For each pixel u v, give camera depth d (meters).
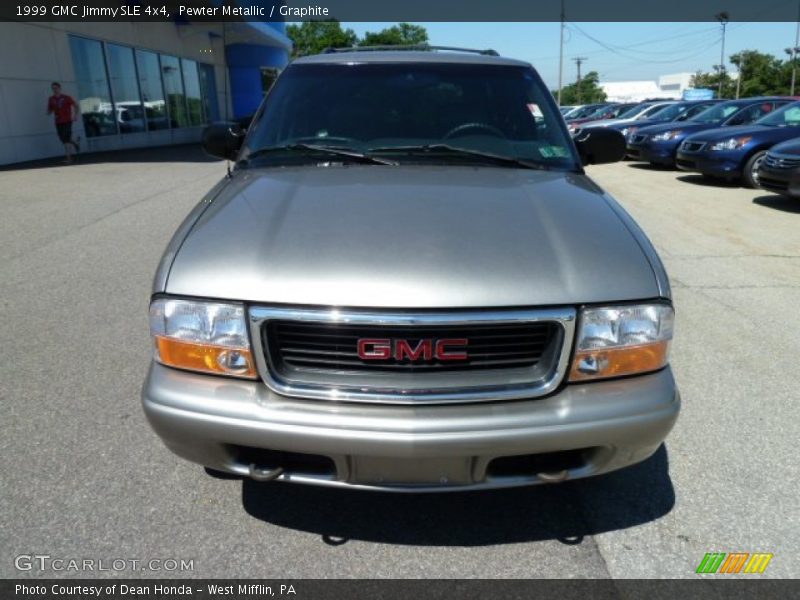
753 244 6.52
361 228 2.09
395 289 1.84
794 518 2.39
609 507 2.45
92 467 2.61
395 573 2.11
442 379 1.87
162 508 2.38
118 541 2.22
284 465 2.00
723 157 10.16
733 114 12.26
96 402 3.12
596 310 1.92
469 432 1.84
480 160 2.88
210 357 1.92
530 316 1.87
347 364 1.87
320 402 1.87
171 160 13.59
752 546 2.25
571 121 20.62
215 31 22.03
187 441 1.95
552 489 2.55
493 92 3.20
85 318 4.22
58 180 10.12
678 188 10.33
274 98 3.22
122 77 16.30
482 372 1.90
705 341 4.01
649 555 2.21
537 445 1.88
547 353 1.92
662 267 2.13
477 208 2.27
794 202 8.88
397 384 1.86
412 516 2.38
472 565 2.15
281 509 2.40
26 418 2.96
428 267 1.90
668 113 15.77
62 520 2.30
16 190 9.03
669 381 2.04
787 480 2.61
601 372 1.94
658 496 2.51
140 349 3.75
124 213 7.51
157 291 2.00
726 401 3.24
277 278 1.89
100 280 5.02
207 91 22.38
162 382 1.98
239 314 1.88
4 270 5.25
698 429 2.98
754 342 4.00
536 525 2.35
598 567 2.15
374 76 3.24
